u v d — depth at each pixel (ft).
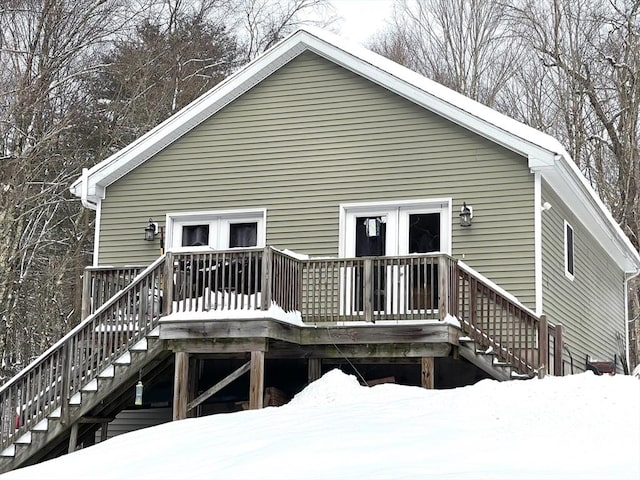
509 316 49.52
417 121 54.54
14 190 85.30
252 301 48.52
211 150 58.39
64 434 48.42
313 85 57.00
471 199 52.85
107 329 47.85
